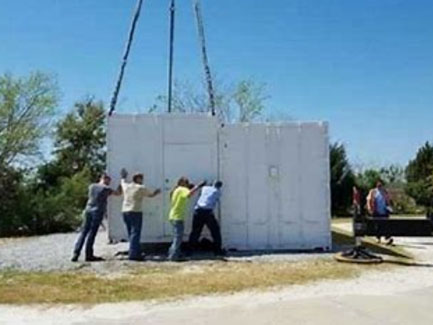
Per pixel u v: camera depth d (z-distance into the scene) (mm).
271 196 16484
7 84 31812
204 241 16234
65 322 8930
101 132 44719
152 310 9648
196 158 16328
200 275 12633
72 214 29625
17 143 31641
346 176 42031
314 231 16484
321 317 9070
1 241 21344
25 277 12430
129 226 14883
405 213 41938
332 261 14508
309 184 16500
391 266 13891
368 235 14727
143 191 14961
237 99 42688
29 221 28547
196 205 15773
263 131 16516
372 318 9008
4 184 29906
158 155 16203
